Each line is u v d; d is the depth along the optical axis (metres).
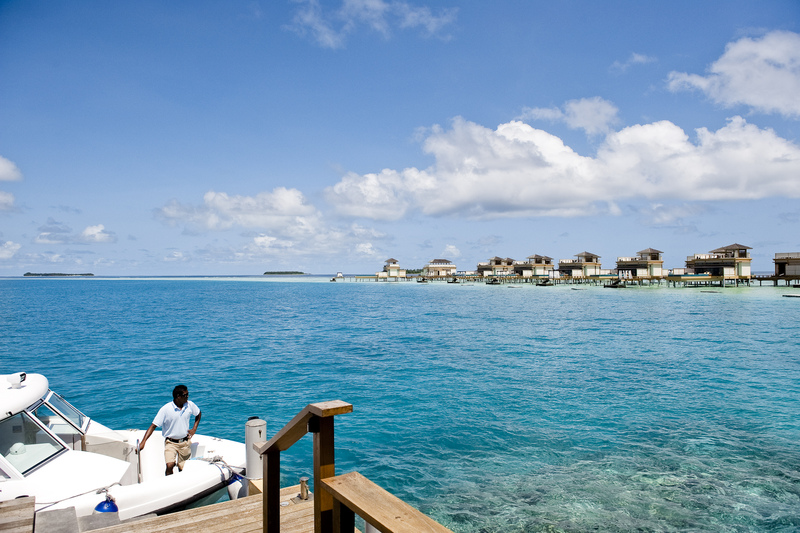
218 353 27.03
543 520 8.58
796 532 8.12
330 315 51.94
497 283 142.38
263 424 7.93
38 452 7.42
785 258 93.38
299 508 5.60
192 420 14.73
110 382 19.92
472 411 15.06
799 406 15.39
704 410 14.99
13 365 23.67
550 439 12.56
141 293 113.94
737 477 10.20
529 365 22.66
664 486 9.83
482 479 10.25
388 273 187.75
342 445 12.25
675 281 108.94
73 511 5.82
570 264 121.50
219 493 8.14
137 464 8.64
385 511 2.52
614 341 30.56
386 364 23.19
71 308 63.34
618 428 13.34
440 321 44.09
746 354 25.52
